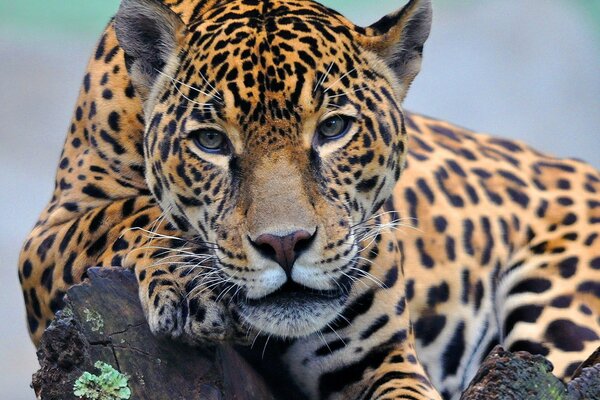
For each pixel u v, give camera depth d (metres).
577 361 12.09
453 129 14.06
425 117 14.11
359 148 9.23
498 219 13.12
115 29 9.70
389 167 9.59
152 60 9.68
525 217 13.30
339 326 10.33
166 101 9.39
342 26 9.66
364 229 9.62
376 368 10.55
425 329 12.54
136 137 10.45
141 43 9.66
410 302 12.39
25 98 32.09
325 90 9.00
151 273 8.85
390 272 10.46
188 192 9.21
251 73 8.93
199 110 9.02
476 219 12.97
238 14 9.56
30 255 10.63
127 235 9.84
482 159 13.64
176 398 8.43
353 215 9.28
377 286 10.36
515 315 12.74
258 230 8.59
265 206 8.66
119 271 8.60
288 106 8.88
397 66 10.01
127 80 10.52
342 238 8.97
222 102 8.92
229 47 9.12
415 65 10.05
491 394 7.48
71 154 10.94
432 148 13.41
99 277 8.50
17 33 34.25
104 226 10.17
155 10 9.48
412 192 12.71
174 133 9.21
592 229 13.23
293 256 8.62
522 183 13.54
